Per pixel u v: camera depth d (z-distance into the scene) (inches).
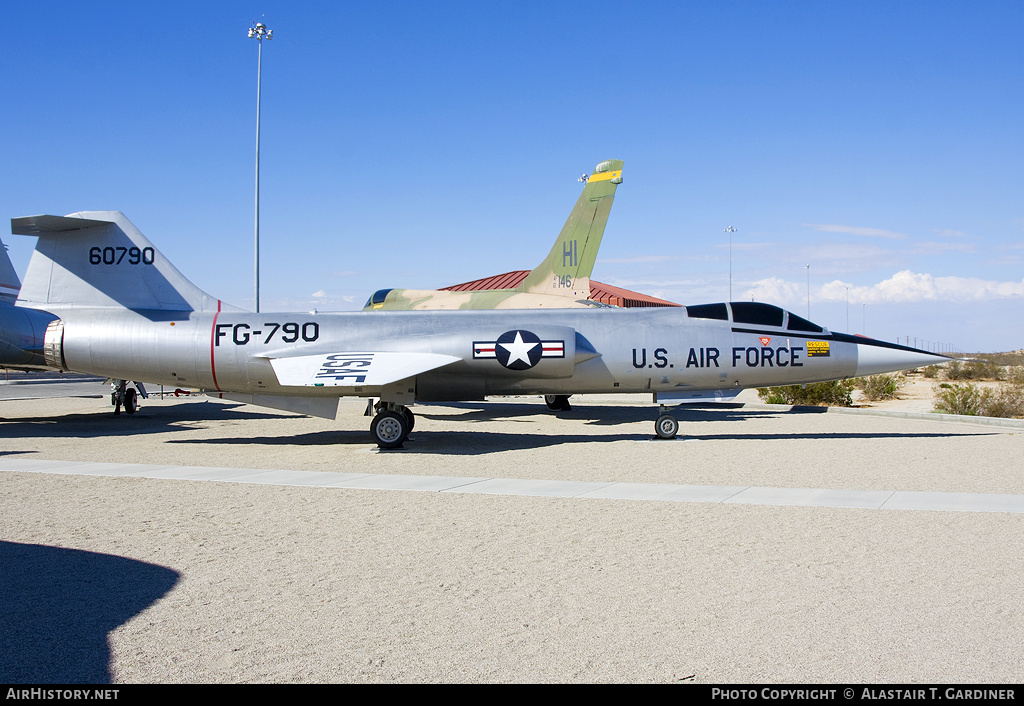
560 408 951.0
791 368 640.4
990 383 1656.0
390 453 562.3
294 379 563.2
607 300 1732.3
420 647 191.3
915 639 194.2
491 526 321.4
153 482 433.1
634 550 281.7
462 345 603.2
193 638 197.5
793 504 363.3
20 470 478.6
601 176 856.9
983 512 343.3
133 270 669.3
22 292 676.7
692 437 661.9
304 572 255.8
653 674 175.2
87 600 227.1
